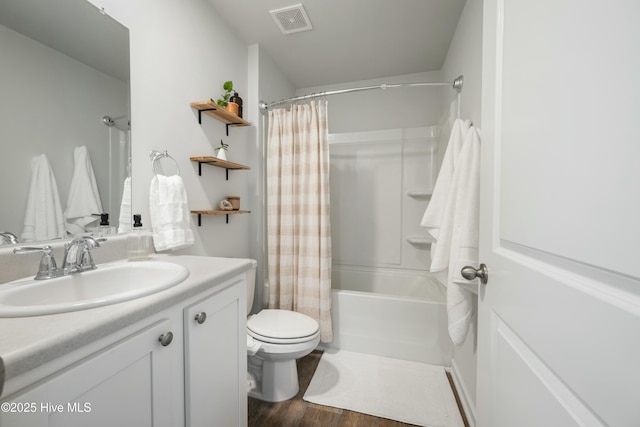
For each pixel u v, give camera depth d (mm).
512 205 642
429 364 1767
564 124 456
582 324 399
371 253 2672
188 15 1430
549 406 472
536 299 526
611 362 346
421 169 2527
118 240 1052
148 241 1129
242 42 1960
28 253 803
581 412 396
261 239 2066
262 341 1371
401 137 2473
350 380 1606
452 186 1279
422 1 1574
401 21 1757
